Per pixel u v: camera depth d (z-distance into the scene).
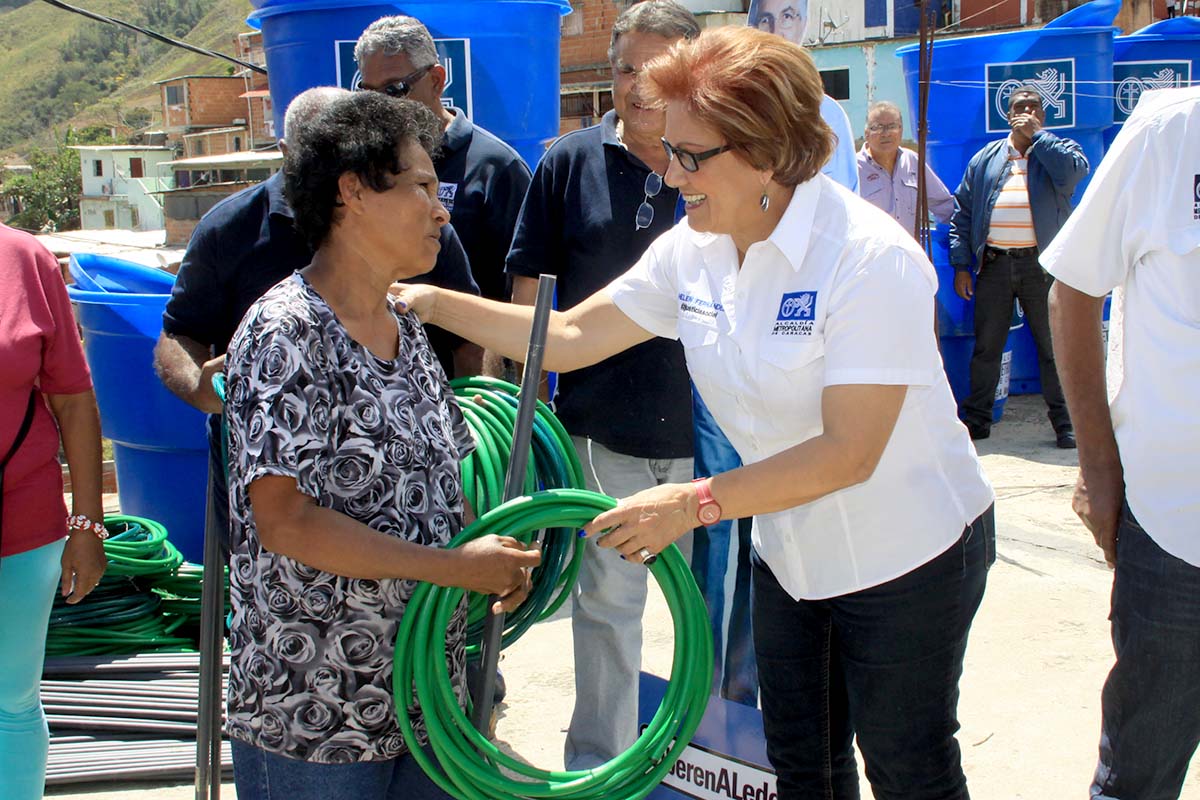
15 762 2.64
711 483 2.04
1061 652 4.05
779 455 2.02
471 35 4.57
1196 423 2.23
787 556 2.22
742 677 3.18
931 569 2.12
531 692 3.88
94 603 4.09
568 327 2.52
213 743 2.64
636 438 3.14
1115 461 2.44
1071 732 3.52
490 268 3.61
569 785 2.12
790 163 1.96
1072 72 7.41
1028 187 6.61
